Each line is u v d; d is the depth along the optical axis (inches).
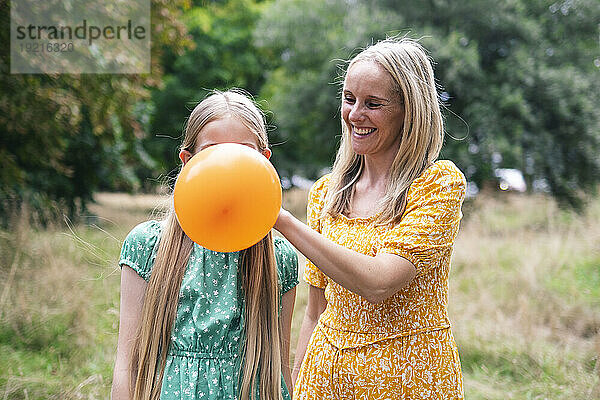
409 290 83.0
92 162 465.4
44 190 426.6
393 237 80.0
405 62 83.4
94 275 219.6
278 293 82.4
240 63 924.0
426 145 84.3
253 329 78.8
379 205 85.0
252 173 65.9
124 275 79.3
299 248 74.8
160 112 900.6
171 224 78.7
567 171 555.5
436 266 83.6
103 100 349.4
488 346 201.0
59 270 216.5
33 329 195.5
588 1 578.6
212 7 933.2
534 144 536.4
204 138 78.7
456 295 254.2
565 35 593.6
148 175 674.2
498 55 577.0
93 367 180.2
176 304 77.1
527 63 546.6
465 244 335.0
